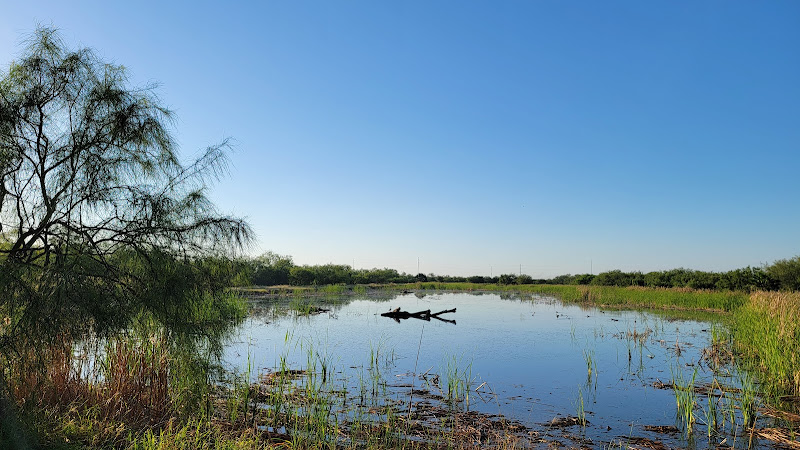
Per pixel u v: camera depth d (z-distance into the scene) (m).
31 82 6.65
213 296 8.00
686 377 12.85
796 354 12.05
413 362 14.43
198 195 7.80
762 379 12.12
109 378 7.67
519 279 79.81
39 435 5.98
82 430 6.38
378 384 11.59
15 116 6.35
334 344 17.30
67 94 6.84
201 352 7.78
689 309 33.28
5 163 6.27
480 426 8.91
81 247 6.54
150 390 7.81
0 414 5.76
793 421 9.16
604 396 11.04
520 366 14.17
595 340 19.03
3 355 5.96
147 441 6.16
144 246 7.18
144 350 7.99
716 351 15.94
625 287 51.00
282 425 8.46
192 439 6.65
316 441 7.52
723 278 43.47
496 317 27.73
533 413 9.76
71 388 7.27
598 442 8.19
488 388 11.66
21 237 6.42
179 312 7.37
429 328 22.12
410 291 59.19
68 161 6.89
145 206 7.20
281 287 48.00
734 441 8.19
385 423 8.78
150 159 7.69
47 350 6.65
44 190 6.65
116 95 7.09
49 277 6.15
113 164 7.10
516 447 7.85
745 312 20.55
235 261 8.12
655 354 16.16
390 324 23.33
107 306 6.61
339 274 65.69
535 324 24.27
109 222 7.10
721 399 10.74
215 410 8.88
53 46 6.80
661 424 9.13
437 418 9.30
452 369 13.59
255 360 14.14
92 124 7.01
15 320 6.02
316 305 32.97
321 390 10.99
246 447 6.50
